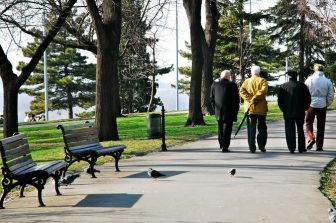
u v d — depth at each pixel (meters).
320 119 16.84
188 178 12.09
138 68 71.00
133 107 83.25
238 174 12.57
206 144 19.58
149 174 12.26
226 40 77.25
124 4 41.62
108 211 8.97
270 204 9.31
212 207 9.12
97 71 22.31
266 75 80.06
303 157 15.45
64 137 12.47
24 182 9.66
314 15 53.66
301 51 65.75
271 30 69.12
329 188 10.94
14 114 21.78
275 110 44.62
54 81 82.19
